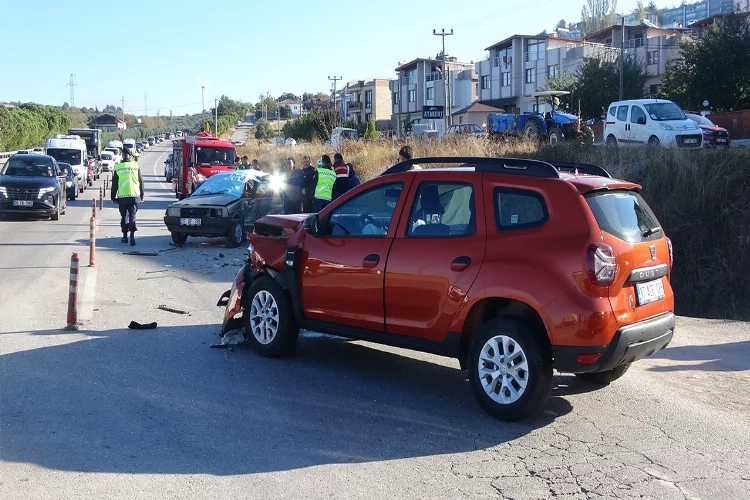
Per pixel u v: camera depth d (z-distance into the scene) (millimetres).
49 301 10203
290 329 7285
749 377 7070
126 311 9641
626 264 5508
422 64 81938
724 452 5188
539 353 5535
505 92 69812
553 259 5473
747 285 12500
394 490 4523
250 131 121688
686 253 13133
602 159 15648
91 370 6953
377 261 6418
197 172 28625
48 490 4469
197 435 5379
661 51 58156
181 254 15352
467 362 6059
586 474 4785
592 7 100000
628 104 24828
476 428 5609
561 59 62375
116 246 16484
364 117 102500
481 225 5914
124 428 5492
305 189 15727
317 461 4953
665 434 5527
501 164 6031
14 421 5605
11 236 18047
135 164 16672
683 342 8445
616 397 6410
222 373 6914
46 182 22266
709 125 25797
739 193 13164
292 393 6367
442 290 5984
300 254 7066
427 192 6328
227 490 4500
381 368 7191
